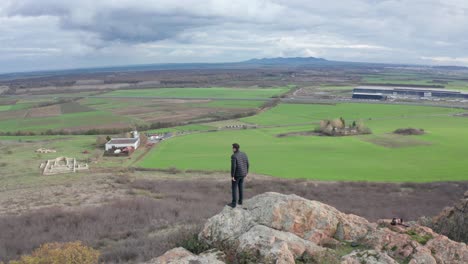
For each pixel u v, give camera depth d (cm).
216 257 1748
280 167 9156
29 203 5878
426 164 9250
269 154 10675
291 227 1936
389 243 1820
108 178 7975
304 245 1753
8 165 9588
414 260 1688
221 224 1972
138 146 12269
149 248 3002
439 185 7262
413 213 5041
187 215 4553
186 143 12519
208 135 13938
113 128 15712
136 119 17938
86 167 9225
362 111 19288
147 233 3822
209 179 8025
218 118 17812
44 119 18388
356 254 1725
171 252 1784
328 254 1700
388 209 5334
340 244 1867
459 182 7500
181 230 2852
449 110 19288
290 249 1712
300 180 7850
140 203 5312
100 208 5028
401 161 9625
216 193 6588
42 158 10500
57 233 3934
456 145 11362
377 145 11700
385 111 19175
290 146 11788
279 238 1748
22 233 3994
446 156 10056
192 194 6391
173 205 5178
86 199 6016
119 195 6300
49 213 4825
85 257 2603
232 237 1902
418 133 13200
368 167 9050
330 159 9994
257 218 2006
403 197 6341
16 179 8106
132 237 3644
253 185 7375
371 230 1956
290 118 17600
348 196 6431
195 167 9300
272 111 19700
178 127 15875
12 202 6003
